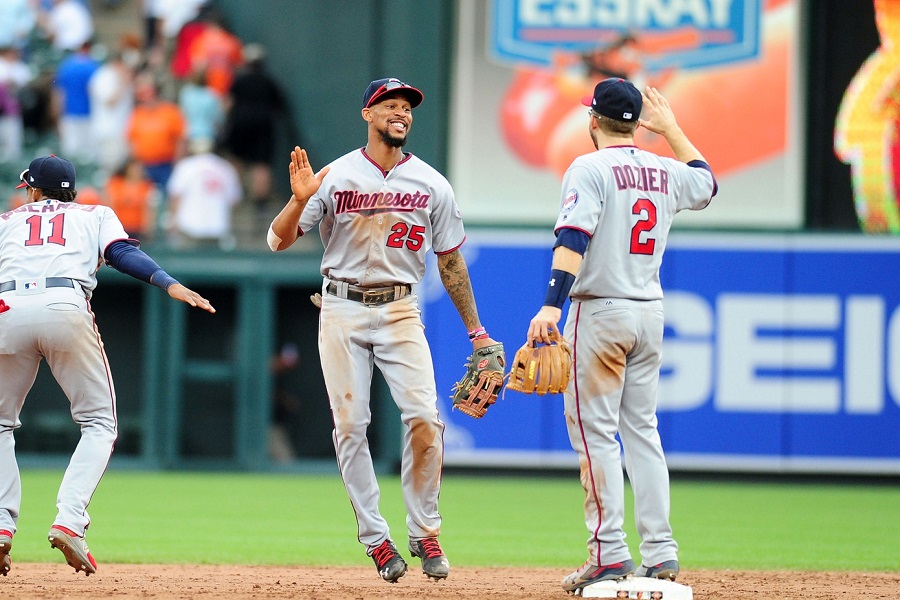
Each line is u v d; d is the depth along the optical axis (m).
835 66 50.09
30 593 19.44
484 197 51.09
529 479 50.16
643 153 19.73
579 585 19.38
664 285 49.66
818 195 50.03
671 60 50.34
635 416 19.73
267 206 55.28
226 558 27.38
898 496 45.50
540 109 50.91
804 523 37.00
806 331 49.00
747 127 50.16
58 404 54.09
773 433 49.00
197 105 55.22
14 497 20.81
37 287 20.48
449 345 49.94
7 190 56.91
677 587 18.95
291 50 57.19
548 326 18.61
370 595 19.83
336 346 20.70
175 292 20.36
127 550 28.69
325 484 48.25
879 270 48.75
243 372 52.53
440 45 51.53
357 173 20.48
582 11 50.75
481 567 26.11
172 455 52.66
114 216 21.50
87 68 57.50
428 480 20.80
